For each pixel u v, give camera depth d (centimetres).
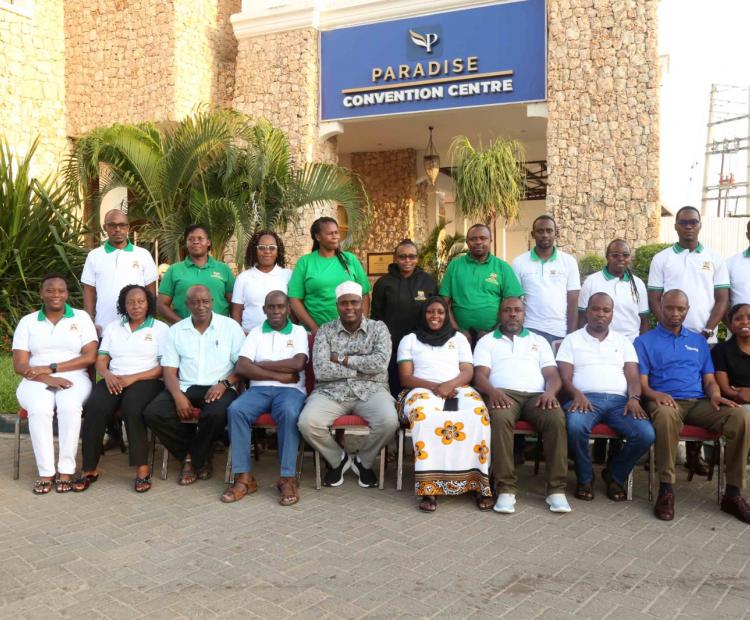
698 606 281
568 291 500
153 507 405
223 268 527
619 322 493
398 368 478
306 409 431
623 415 415
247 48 1301
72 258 877
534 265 498
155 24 1298
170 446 452
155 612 274
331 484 450
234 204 846
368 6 1208
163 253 901
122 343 468
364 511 399
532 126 1404
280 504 411
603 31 1081
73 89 1376
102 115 1354
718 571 316
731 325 433
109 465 500
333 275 498
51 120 1351
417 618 270
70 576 307
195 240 507
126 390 454
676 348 436
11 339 846
